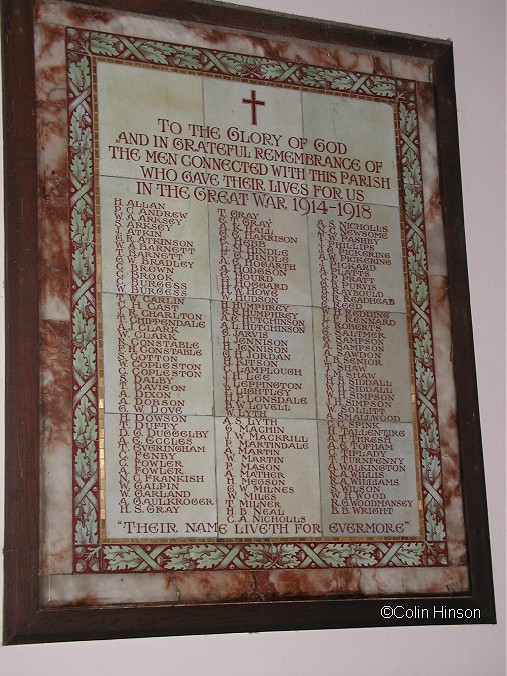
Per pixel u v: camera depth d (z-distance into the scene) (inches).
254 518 115.6
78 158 117.7
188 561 112.0
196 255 120.1
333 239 126.9
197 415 115.9
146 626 108.0
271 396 119.5
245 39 129.3
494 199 136.2
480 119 138.3
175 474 113.6
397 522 121.6
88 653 106.4
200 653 110.3
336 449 120.9
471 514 124.6
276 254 123.6
